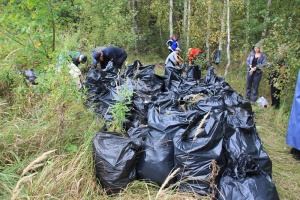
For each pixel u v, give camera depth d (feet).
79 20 39.27
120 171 10.98
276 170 16.31
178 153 11.34
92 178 11.14
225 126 12.53
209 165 11.17
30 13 20.42
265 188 11.03
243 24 48.96
